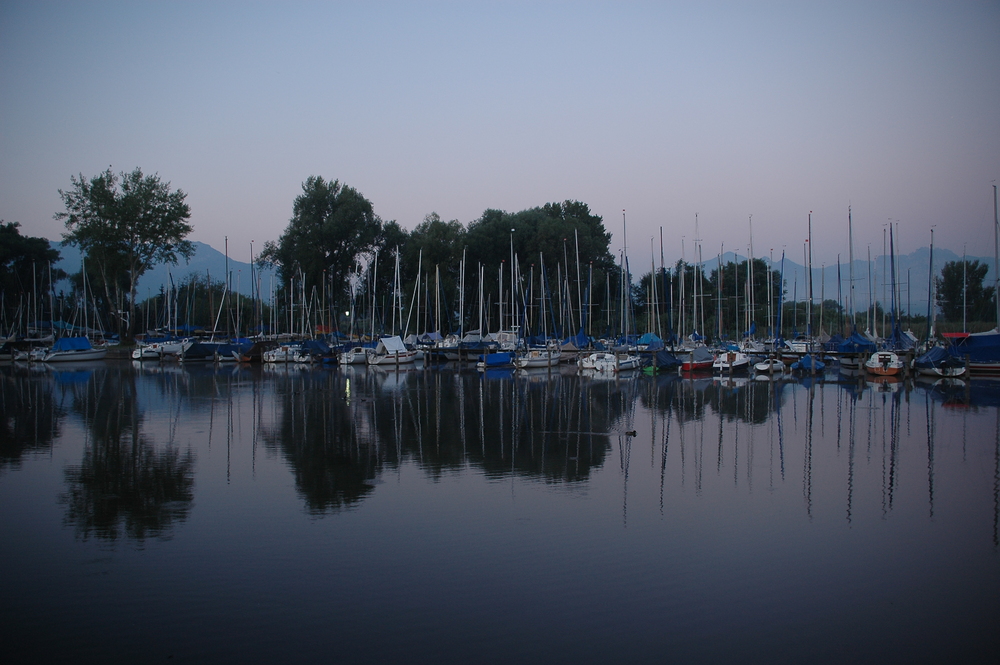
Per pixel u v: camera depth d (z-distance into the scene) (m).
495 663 9.84
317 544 14.30
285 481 19.47
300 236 93.94
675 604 11.64
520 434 27.20
